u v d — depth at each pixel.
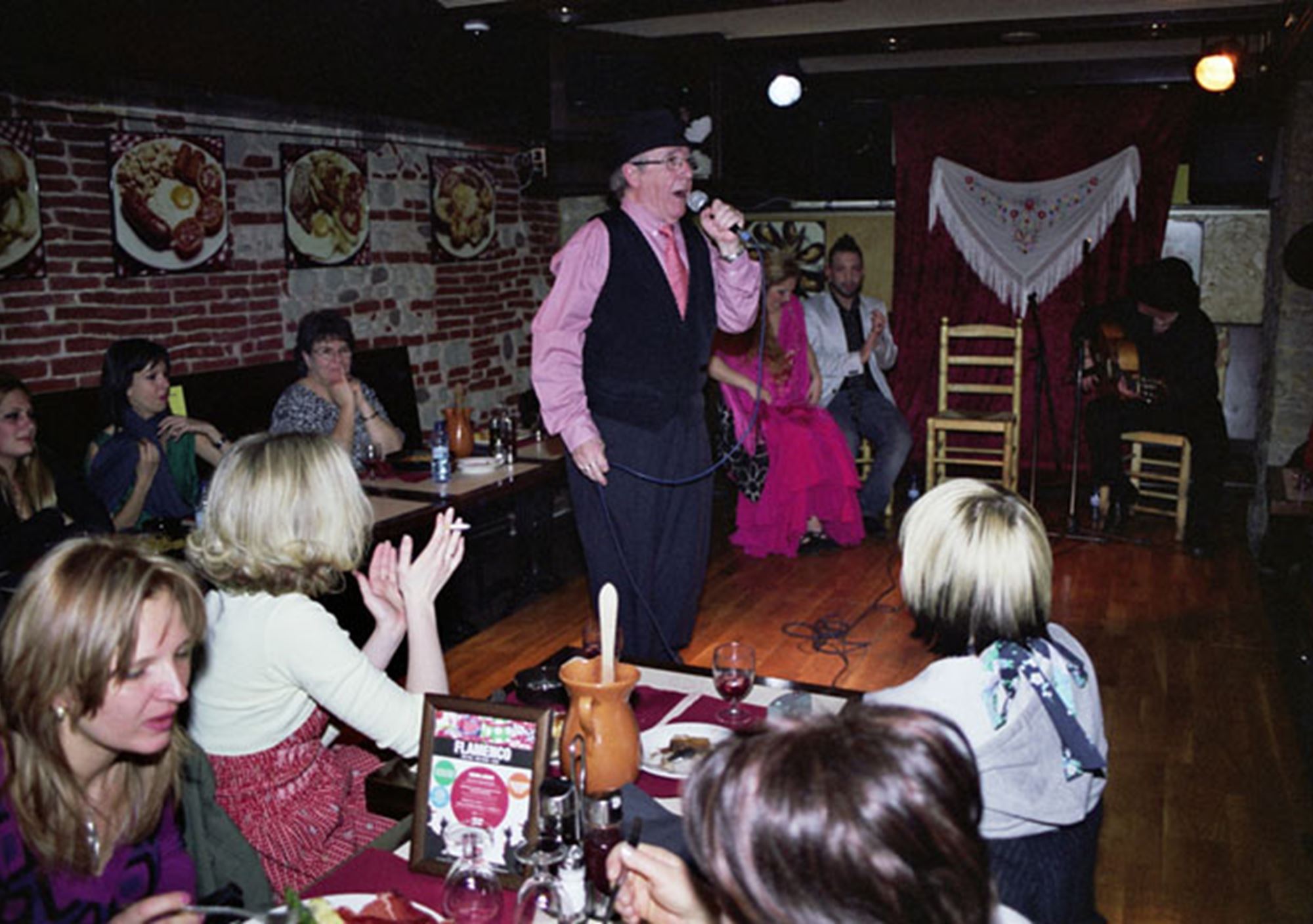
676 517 2.93
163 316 4.54
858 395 6.24
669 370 2.82
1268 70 5.50
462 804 1.50
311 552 1.80
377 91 4.61
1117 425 5.97
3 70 3.62
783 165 7.06
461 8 4.92
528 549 5.10
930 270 7.57
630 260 2.73
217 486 1.81
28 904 1.43
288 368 5.03
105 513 3.55
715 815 0.78
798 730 0.81
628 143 2.73
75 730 1.42
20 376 4.05
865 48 6.18
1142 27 5.48
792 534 5.71
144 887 1.55
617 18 5.10
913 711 0.83
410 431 5.71
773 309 5.67
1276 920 2.64
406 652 4.36
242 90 4.02
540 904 1.38
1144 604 4.96
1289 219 5.39
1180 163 7.07
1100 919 1.68
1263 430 5.99
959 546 1.56
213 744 1.83
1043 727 1.56
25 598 1.39
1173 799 3.23
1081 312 6.59
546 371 2.77
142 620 1.39
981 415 6.52
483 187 6.31
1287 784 3.31
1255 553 5.65
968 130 7.32
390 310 5.71
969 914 0.74
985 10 5.50
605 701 1.62
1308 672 3.77
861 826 0.73
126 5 3.59
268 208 4.95
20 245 3.98
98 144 4.22
